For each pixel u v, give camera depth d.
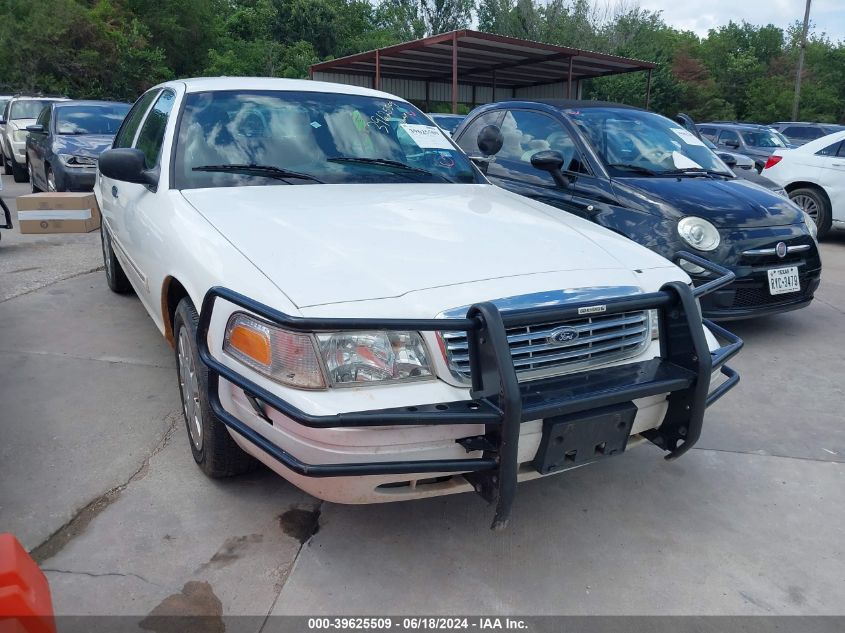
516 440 2.06
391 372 2.15
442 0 41.75
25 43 24.98
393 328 2.03
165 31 30.58
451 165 3.93
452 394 2.18
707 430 3.69
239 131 3.50
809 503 3.00
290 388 2.11
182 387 3.05
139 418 3.50
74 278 6.20
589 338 2.43
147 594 2.28
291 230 2.66
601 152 5.37
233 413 2.39
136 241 3.65
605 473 3.20
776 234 4.90
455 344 2.21
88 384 3.90
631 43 36.53
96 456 3.13
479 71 19.20
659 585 2.44
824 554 2.65
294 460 2.13
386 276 2.31
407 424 2.02
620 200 5.03
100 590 2.28
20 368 4.10
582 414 2.25
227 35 34.06
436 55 16.61
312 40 35.31
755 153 15.57
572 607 2.31
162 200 3.18
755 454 3.43
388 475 2.09
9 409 3.56
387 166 3.68
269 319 2.05
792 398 4.15
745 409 3.98
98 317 5.07
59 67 25.55
